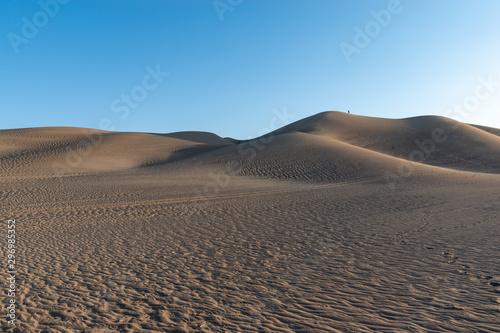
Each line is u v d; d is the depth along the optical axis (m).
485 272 6.10
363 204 15.29
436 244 8.13
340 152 37.44
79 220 13.02
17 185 23.16
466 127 59.03
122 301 5.77
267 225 11.73
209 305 5.51
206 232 10.95
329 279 6.39
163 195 19.66
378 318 4.73
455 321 4.48
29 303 5.73
